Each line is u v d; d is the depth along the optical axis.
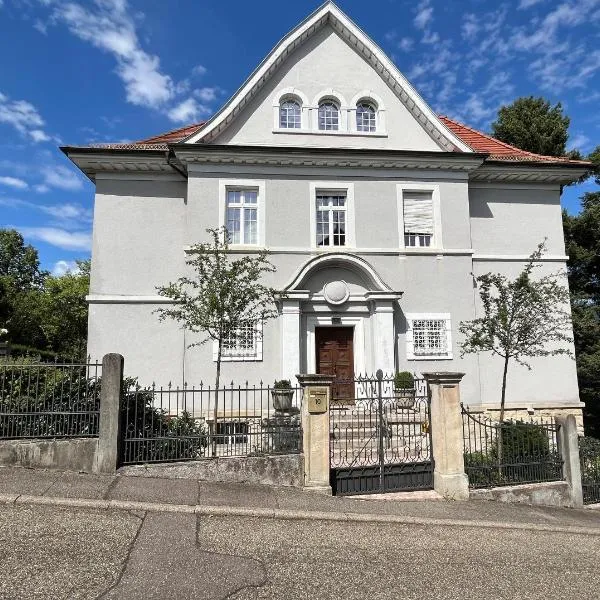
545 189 17.44
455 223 15.98
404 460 9.02
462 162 15.96
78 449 7.63
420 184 16.03
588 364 22.27
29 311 30.66
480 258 16.41
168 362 14.98
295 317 14.65
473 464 8.90
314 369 15.00
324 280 15.31
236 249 14.87
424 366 15.17
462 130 19.81
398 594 4.98
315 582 5.09
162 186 15.87
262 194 15.31
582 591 5.36
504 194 17.17
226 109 15.37
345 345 15.49
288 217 15.31
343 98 16.27
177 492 7.20
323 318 15.27
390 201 15.80
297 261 15.12
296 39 15.99
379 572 5.46
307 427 8.17
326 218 15.76
